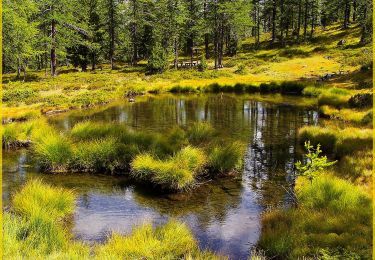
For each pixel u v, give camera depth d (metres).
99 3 67.06
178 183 11.80
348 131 17.48
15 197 9.90
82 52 62.84
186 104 32.16
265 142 18.44
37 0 50.75
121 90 39.03
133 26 70.25
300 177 12.19
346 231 8.23
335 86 37.25
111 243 7.86
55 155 13.75
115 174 13.60
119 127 17.09
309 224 8.61
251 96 37.19
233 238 8.91
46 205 9.73
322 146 16.45
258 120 24.31
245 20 67.69
